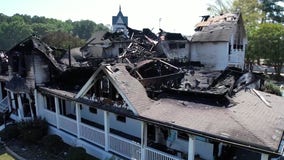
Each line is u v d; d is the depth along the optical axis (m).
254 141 8.85
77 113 16.41
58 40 61.53
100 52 44.50
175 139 14.32
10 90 20.66
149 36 44.69
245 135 9.27
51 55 21.30
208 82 15.60
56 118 18.69
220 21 37.06
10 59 21.53
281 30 44.31
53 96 19.42
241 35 36.19
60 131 18.33
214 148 12.95
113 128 17.66
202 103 12.67
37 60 19.78
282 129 10.22
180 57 35.53
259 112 12.00
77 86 18.97
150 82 15.49
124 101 12.92
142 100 13.08
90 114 19.38
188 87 15.04
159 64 18.53
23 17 152.50
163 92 14.69
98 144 15.41
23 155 16.50
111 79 13.17
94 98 14.65
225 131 9.70
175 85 15.85
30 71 20.00
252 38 46.56
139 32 47.53
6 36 111.06
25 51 19.97
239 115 11.10
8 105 23.42
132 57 24.55
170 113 11.84
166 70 18.25
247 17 54.00
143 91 14.02
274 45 44.59
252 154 13.31
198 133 10.00
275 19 60.53
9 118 22.95
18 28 112.75
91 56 44.06
